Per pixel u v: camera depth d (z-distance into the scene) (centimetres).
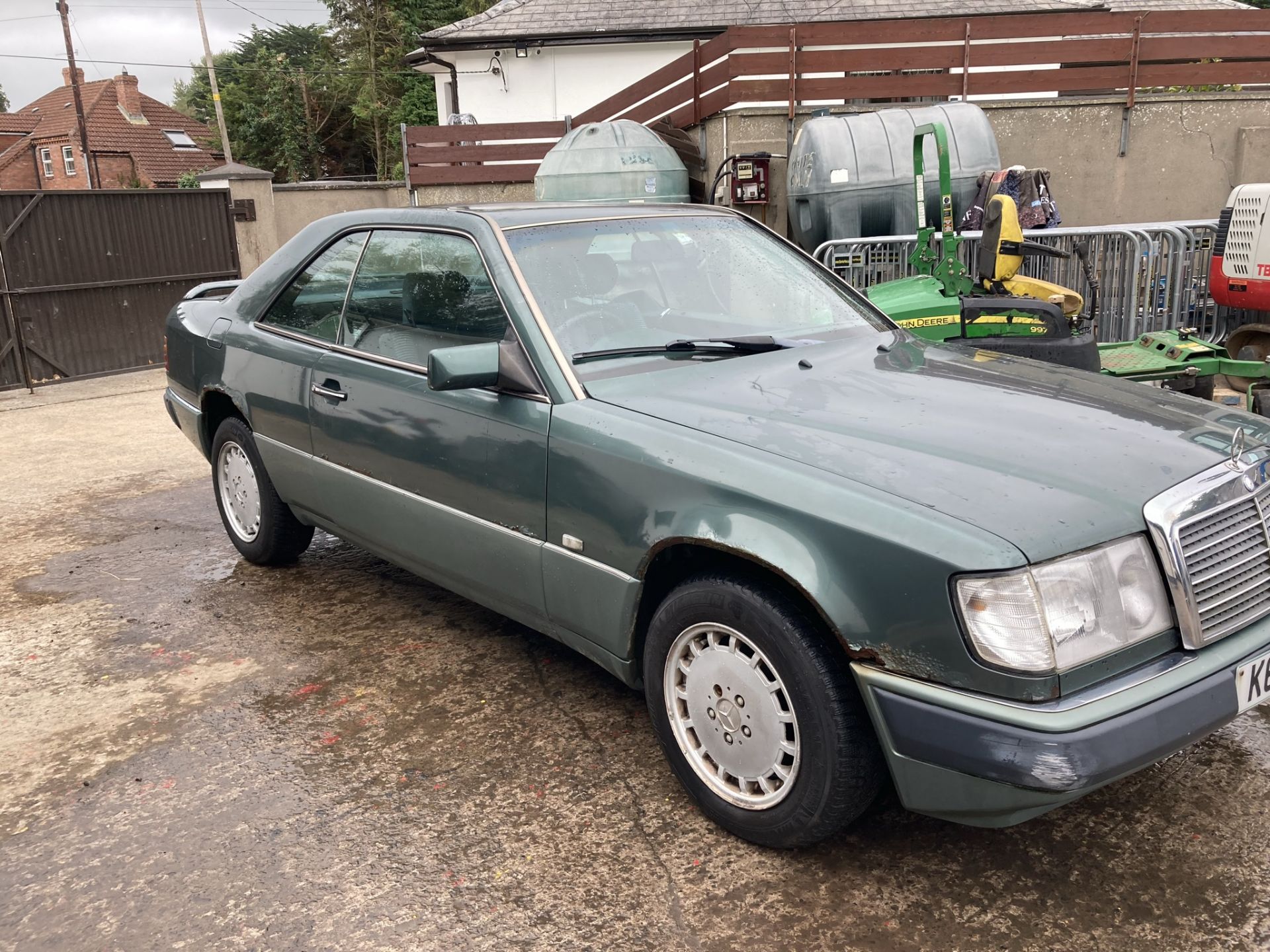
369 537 397
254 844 281
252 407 446
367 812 294
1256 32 1066
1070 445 255
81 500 646
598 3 2086
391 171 4394
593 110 1489
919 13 1933
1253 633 244
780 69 1123
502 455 319
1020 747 209
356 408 381
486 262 335
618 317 333
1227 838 268
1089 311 794
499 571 332
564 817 289
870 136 1006
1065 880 254
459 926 245
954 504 228
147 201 1185
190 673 391
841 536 232
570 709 353
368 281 390
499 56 2028
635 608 285
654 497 272
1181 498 234
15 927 251
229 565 514
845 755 240
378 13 4422
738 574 261
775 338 346
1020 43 1090
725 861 267
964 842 272
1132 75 1080
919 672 224
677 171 1239
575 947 237
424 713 353
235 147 4816
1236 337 662
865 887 254
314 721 350
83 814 299
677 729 285
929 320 573
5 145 5528
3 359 1065
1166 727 218
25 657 411
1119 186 1102
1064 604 215
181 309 519
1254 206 636
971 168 1003
